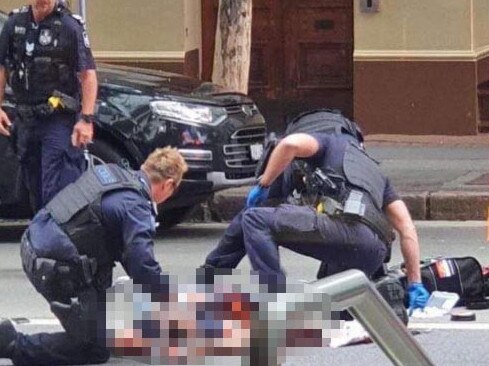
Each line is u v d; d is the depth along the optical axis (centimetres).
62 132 1287
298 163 1052
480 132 2455
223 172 1591
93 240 937
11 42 1287
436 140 2391
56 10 1278
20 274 1438
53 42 1272
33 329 1161
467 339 1118
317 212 1030
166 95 1584
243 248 1065
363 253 1031
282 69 2612
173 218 1723
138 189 935
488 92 2434
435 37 2417
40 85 1280
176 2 2453
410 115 2439
